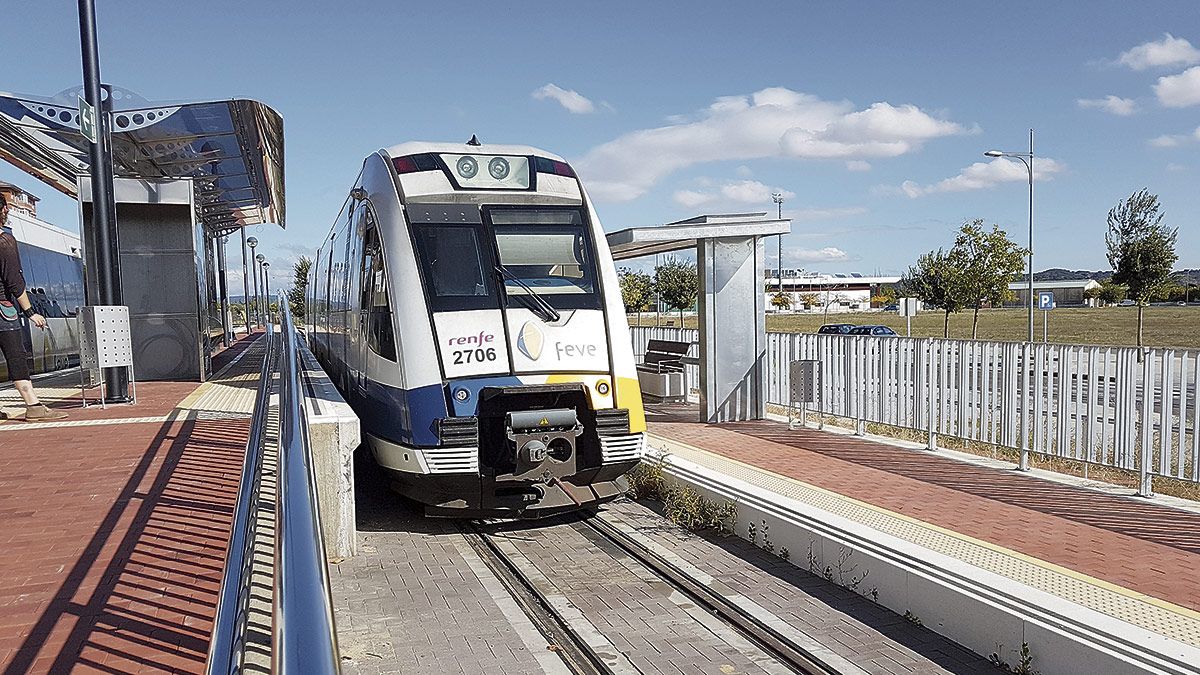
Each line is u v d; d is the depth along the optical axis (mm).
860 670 4973
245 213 22406
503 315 8477
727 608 6008
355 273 10398
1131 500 8148
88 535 6129
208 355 18531
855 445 11359
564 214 9312
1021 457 9547
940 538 6656
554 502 8227
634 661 5227
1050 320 65312
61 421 11094
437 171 9164
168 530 6262
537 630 5766
